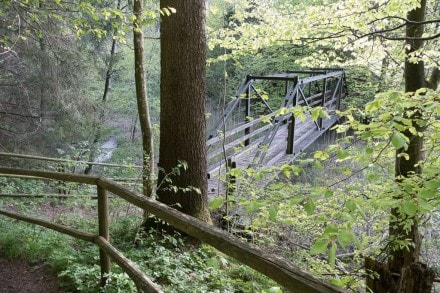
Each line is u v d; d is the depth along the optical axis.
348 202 2.03
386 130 2.21
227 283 3.51
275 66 15.42
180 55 4.79
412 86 4.66
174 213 1.92
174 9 4.46
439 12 6.42
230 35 5.82
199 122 5.00
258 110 15.67
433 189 2.09
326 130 11.20
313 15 4.60
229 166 5.80
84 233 3.08
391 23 5.30
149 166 6.71
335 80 15.73
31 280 3.32
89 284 2.98
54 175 3.24
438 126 2.85
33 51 8.98
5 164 9.52
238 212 5.76
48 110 10.11
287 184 2.41
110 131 14.70
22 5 5.28
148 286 2.16
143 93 6.96
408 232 3.97
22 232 4.32
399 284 2.57
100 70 12.88
